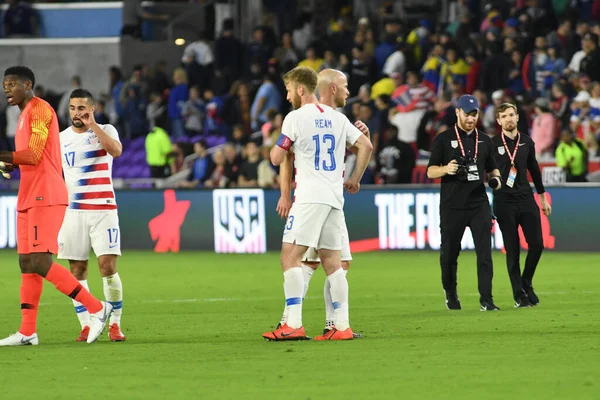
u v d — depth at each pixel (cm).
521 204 4312
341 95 3356
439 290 5097
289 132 3212
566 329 3516
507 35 8675
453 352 3005
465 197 4184
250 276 5975
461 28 8969
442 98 8144
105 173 3434
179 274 6144
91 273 6372
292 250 3256
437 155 4216
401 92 8312
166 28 11569
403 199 7344
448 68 8675
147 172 10000
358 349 3083
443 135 4222
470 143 4200
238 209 7681
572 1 9056
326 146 3216
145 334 3594
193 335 3544
